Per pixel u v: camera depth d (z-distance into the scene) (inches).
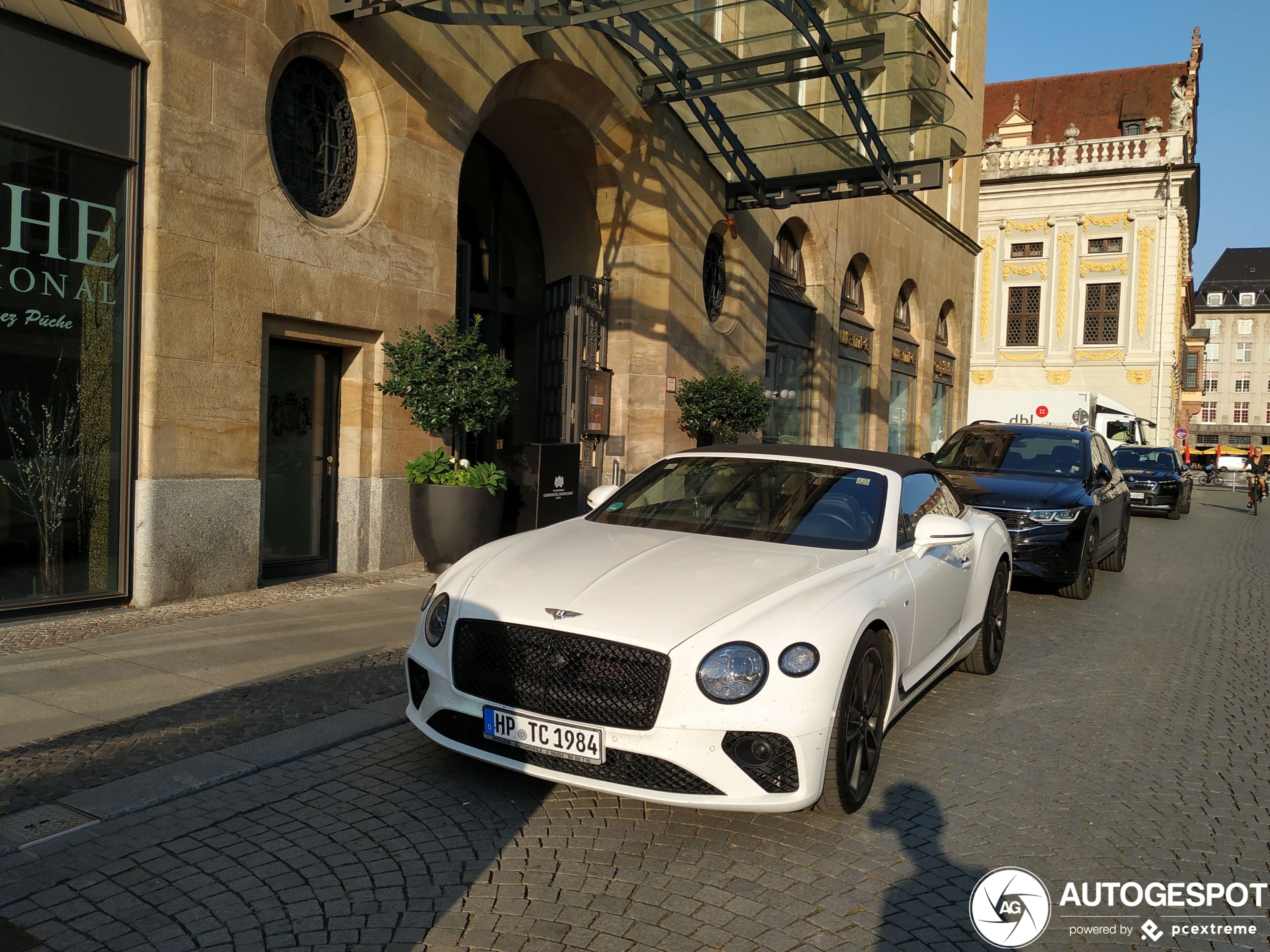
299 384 331.6
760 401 518.0
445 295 372.8
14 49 238.7
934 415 1011.9
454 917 118.0
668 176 501.7
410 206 354.3
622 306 510.9
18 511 248.4
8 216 241.1
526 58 404.2
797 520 189.6
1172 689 245.4
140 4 265.1
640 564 163.2
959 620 218.1
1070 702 229.1
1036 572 354.0
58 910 115.6
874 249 797.9
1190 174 1550.2
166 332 271.4
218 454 287.9
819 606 148.6
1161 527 764.0
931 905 126.9
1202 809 164.6
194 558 282.7
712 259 573.3
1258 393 4013.3
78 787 148.9
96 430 263.9
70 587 260.2
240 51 288.7
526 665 144.8
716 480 207.5
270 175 300.2
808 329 700.0
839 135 481.7
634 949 112.6
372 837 138.6
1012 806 162.6
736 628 141.3
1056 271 1648.6
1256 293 4028.1
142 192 267.7
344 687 205.9
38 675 202.8
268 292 300.7
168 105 269.0
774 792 137.9
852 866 137.0
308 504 338.3
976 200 1086.4
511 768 145.7
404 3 304.8
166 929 112.8
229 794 151.4
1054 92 1898.4
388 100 342.0
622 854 137.2
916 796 164.9
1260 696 241.6
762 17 457.4
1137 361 1593.3
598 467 514.6
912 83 446.6
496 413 335.6
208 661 220.1
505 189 502.6
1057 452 410.3
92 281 259.9
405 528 360.2
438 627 157.2
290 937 112.0
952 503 237.9
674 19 406.3
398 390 331.0
